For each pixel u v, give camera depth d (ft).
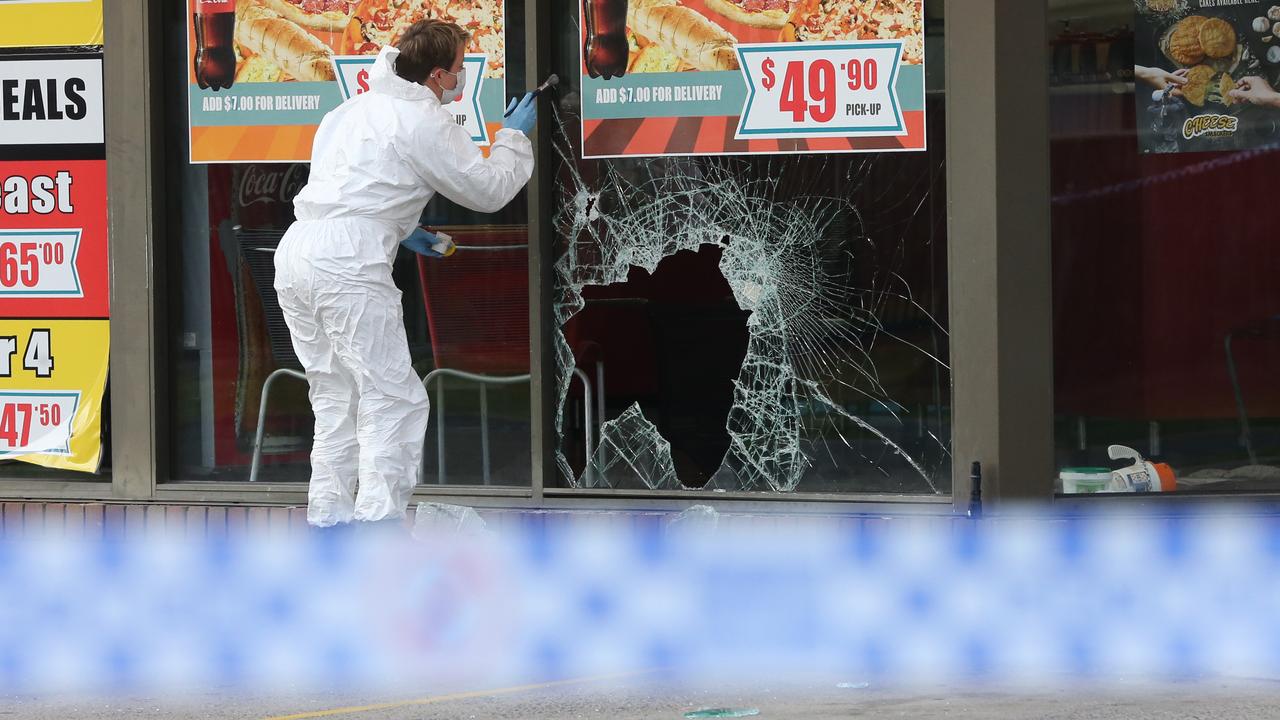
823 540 78.95
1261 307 78.74
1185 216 78.84
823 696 64.59
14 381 89.15
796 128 80.59
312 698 65.82
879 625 75.51
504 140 74.49
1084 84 78.43
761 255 81.46
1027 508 77.41
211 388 87.81
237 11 86.12
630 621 75.92
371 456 71.31
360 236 71.05
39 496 88.89
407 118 71.31
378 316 71.26
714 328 82.48
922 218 79.30
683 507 82.02
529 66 82.99
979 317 77.10
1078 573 77.10
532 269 83.15
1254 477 79.20
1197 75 78.43
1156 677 67.10
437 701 64.85
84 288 88.02
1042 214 77.15
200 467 88.12
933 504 78.89
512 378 84.33
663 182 82.38
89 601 80.74
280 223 86.69
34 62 87.71
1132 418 79.30
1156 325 78.95
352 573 74.59
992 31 76.23
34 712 64.44
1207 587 76.79
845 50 79.77
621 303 83.41
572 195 83.46
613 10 82.23
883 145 79.56
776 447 81.87
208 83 86.69
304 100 85.97
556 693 65.82
